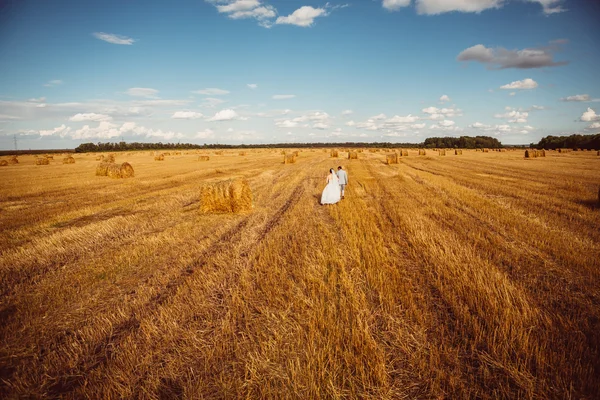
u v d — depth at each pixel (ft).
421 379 12.30
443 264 22.21
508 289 18.17
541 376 11.98
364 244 27.07
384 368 12.35
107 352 14.34
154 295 19.29
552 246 26.08
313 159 148.87
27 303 18.62
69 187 64.44
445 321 15.87
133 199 51.16
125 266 23.98
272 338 14.82
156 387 12.01
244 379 12.36
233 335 14.99
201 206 42.22
